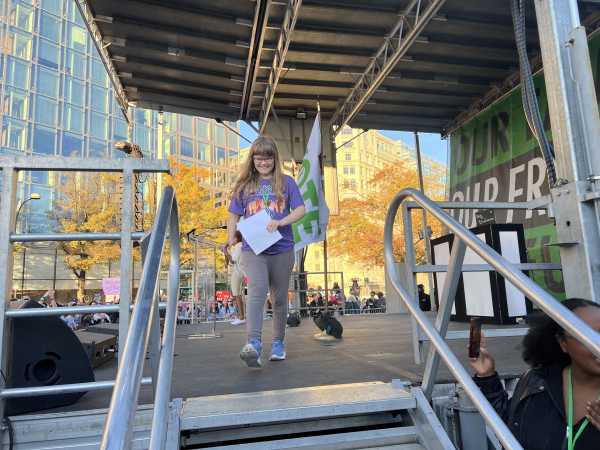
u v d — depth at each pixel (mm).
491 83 8422
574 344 1239
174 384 2127
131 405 713
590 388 1266
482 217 8906
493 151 8828
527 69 2188
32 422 1581
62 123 32656
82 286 23469
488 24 6797
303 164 4434
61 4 33562
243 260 2543
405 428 1630
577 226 1872
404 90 8703
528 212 7742
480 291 5105
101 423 1619
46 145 31562
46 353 1788
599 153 1850
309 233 4207
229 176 45938
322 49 7652
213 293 7109
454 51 7531
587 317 1291
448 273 1616
